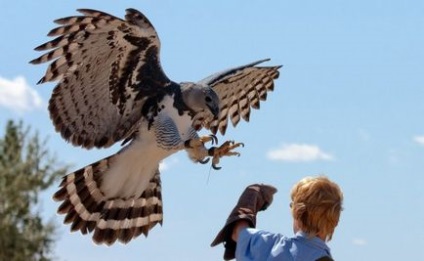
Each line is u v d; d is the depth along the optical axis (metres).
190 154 12.52
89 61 12.41
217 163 12.18
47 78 12.29
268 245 8.58
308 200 8.45
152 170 12.79
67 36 12.16
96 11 12.02
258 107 14.46
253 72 14.14
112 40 12.34
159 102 12.74
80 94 12.50
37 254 30.05
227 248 8.99
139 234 12.85
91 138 12.66
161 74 12.76
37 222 30.11
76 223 12.64
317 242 8.47
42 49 12.16
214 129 14.30
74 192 12.62
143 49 12.52
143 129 12.70
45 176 30.30
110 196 12.73
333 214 8.43
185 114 12.81
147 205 12.91
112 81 12.62
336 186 8.49
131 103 12.76
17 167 29.91
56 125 12.45
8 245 29.36
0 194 29.75
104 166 12.64
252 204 8.96
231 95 14.27
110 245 12.74
